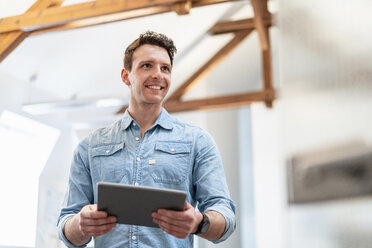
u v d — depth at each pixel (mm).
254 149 7855
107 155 1600
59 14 4547
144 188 1198
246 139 8547
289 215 319
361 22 324
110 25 5480
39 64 5715
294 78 337
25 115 5887
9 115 5664
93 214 1276
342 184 309
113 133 1655
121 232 1485
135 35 5934
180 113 7723
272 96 6965
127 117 1662
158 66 1639
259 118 7789
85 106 5441
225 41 7395
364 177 305
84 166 1652
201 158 1585
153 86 1622
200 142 1610
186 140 1600
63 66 5961
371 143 308
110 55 6113
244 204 8328
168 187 1531
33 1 4746
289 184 323
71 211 1607
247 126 8586
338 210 307
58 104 5434
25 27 4637
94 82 6602
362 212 303
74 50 5707
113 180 1555
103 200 1242
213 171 1565
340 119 318
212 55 7480
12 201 5637
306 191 317
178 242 1495
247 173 8422
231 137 8484
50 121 6328
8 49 4730
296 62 338
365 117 313
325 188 313
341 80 323
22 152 5922
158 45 1682
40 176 6094
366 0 325
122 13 4414
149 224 1312
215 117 8164
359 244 300
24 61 5543
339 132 317
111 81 6711
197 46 7121
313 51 334
